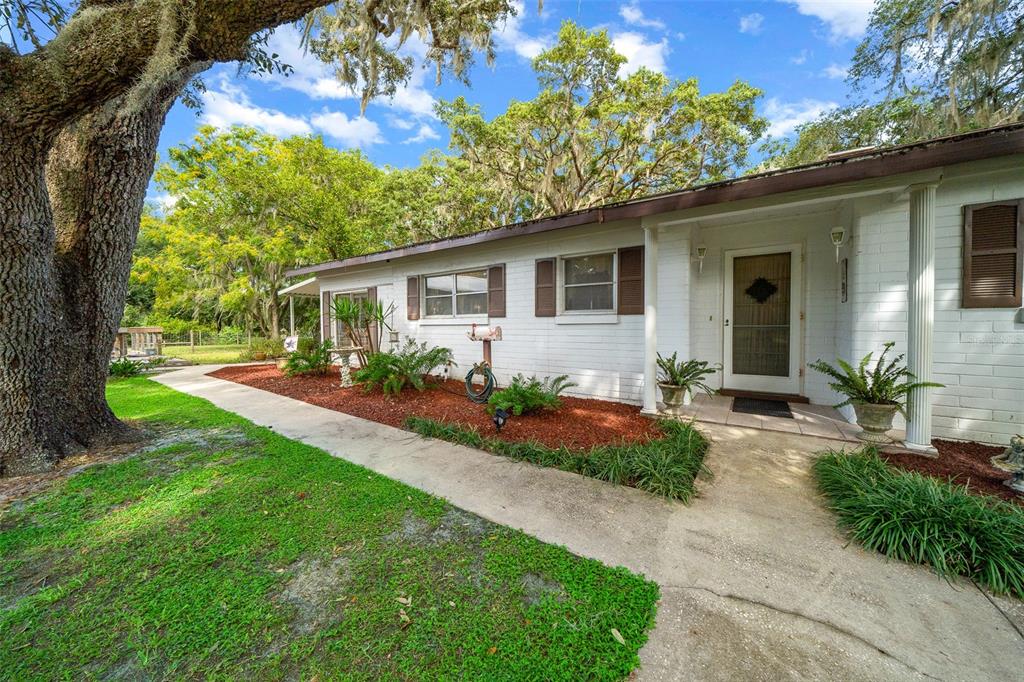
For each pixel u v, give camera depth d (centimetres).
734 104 1255
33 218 341
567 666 154
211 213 1395
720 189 407
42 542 246
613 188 1484
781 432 430
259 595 197
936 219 393
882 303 421
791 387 569
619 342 597
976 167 368
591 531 254
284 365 988
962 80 739
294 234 1498
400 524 263
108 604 192
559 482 331
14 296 351
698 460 357
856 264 432
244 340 2284
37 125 305
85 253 412
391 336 914
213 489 318
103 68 279
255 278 1527
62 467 370
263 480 334
